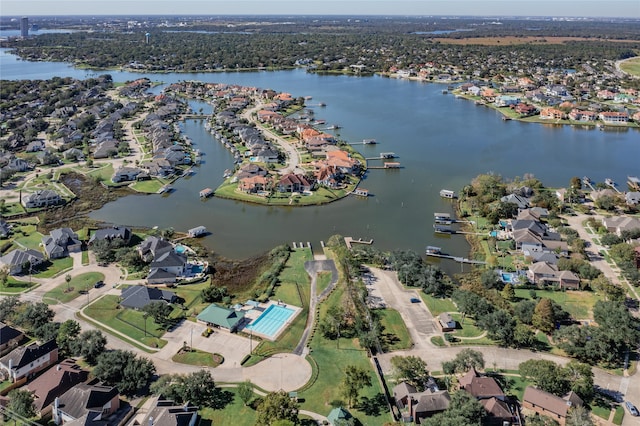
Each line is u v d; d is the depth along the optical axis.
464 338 110.56
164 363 101.69
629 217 166.50
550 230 163.38
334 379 97.94
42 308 113.81
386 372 99.94
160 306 114.25
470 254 154.62
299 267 143.00
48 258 145.88
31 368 97.44
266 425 81.44
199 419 87.12
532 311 115.00
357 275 136.12
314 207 191.12
